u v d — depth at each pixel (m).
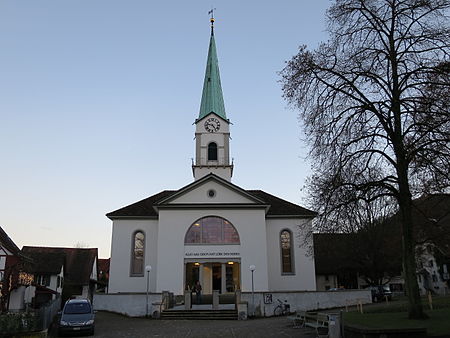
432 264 51.00
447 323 16.08
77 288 55.62
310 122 19.23
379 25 18.98
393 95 18.30
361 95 18.86
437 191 18.38
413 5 18.27
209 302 32.62
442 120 16.44
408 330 14.50
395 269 44.84
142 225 38.34
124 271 37.12
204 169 43.47
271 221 38.84
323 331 17.27
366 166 18.56
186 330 21.38
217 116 45.12
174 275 34.72
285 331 19.69
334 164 18.72
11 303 37.25
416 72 17.67
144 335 20.14
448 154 16.47
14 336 19.11
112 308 29.70
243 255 35.31
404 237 17.89
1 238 34.50
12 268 34.34
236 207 36.34
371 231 39.75
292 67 19.66
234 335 19.11
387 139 18.41
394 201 19.36
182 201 36.50
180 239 35.59
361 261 43.06
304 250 37.84
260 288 34.56
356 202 18.27
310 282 37.09
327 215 18.72
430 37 17.84
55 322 25.42
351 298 30.45
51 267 49.25
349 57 19.23
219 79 48.34
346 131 18.61
